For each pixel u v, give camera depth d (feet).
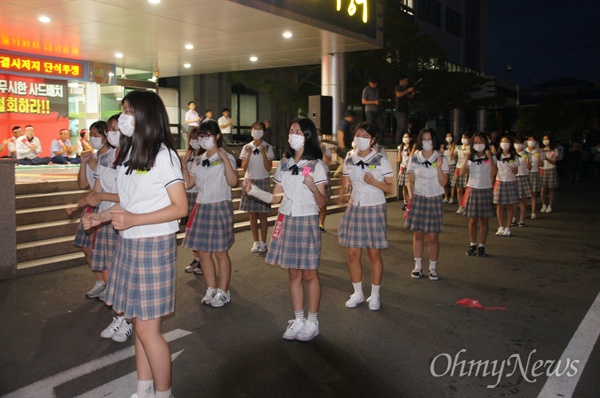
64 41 40.73
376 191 17.81
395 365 13.65
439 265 24.79
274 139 78.89
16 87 45.80
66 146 45.88
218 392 12.13
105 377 12.90
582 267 24.39
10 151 42.78
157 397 10.50
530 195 37.73
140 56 47.70
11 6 30.63
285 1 34.47
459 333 15.96
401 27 68.54
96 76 51.03
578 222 38.06
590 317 17.42
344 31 41.06
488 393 12.17
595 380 12.84
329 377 12.92
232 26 36.68
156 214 9.86
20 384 12.47
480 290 20.63
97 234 16.97
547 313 17.84
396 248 28.50
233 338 15.46
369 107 43.83
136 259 10.11
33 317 17.03
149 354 10.34
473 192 26.22
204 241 17.94
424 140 21.62
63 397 11.87
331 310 18.10
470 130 44.27
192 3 30.60
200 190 18.03
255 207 26.40
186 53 46.57
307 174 14.76
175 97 67.15
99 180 16.33
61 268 22.97
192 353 14.34
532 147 40.09
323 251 27.68
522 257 26.53
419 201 21.83
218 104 69.72
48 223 24.85
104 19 33.94
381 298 19.51
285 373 13.14
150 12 32.35
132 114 10.05
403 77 48.73
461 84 74.79
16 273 21.49
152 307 10.11
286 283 21.40
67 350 14.49
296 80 70.69
